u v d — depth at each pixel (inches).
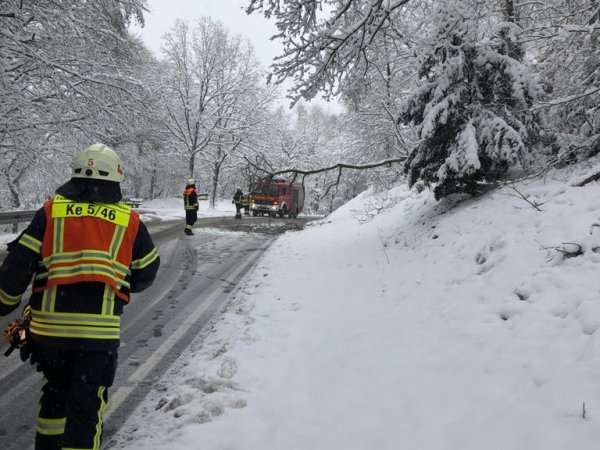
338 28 343.0
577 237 211.3
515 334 173.0
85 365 98.6
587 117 324.5
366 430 136.3
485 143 344.2
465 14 347.3
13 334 105.1
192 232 661.3
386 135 828.0
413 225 430.6
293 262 429.1
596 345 145.1
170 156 1653.5
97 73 590.2
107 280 99.3
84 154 105.0
